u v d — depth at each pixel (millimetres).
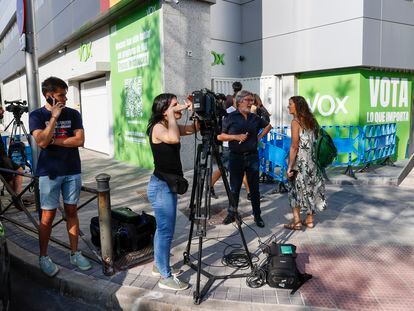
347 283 3596
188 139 8758
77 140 3643
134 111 9734
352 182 7594
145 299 3346
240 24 11078
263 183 7664
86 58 12539
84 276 3789
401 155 10625
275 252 3639
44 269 3799
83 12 11039
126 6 9016
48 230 3750
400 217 5566
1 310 2803
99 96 12461
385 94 9867
